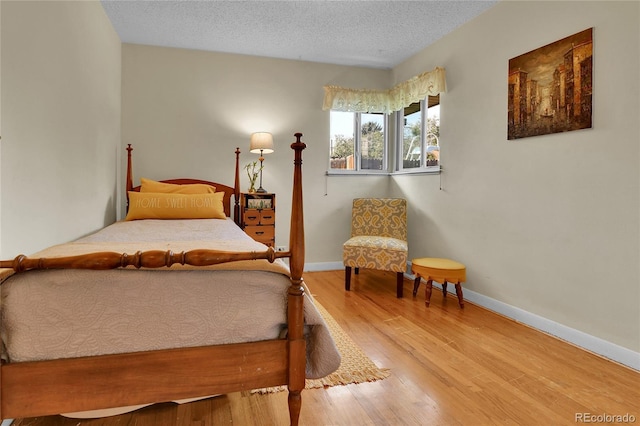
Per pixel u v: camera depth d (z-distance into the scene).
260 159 3.81
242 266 1.24
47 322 1.08
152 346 1.16
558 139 2.31
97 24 2.66
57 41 1.87
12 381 1.04
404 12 2.93
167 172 3.71
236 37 3.43
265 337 1.27
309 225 4.19
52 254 1.24
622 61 1.95
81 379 1.09
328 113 4.21
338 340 2.23
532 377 1.80
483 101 2.93
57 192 1.88
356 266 3.34
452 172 3.30
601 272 2.07
